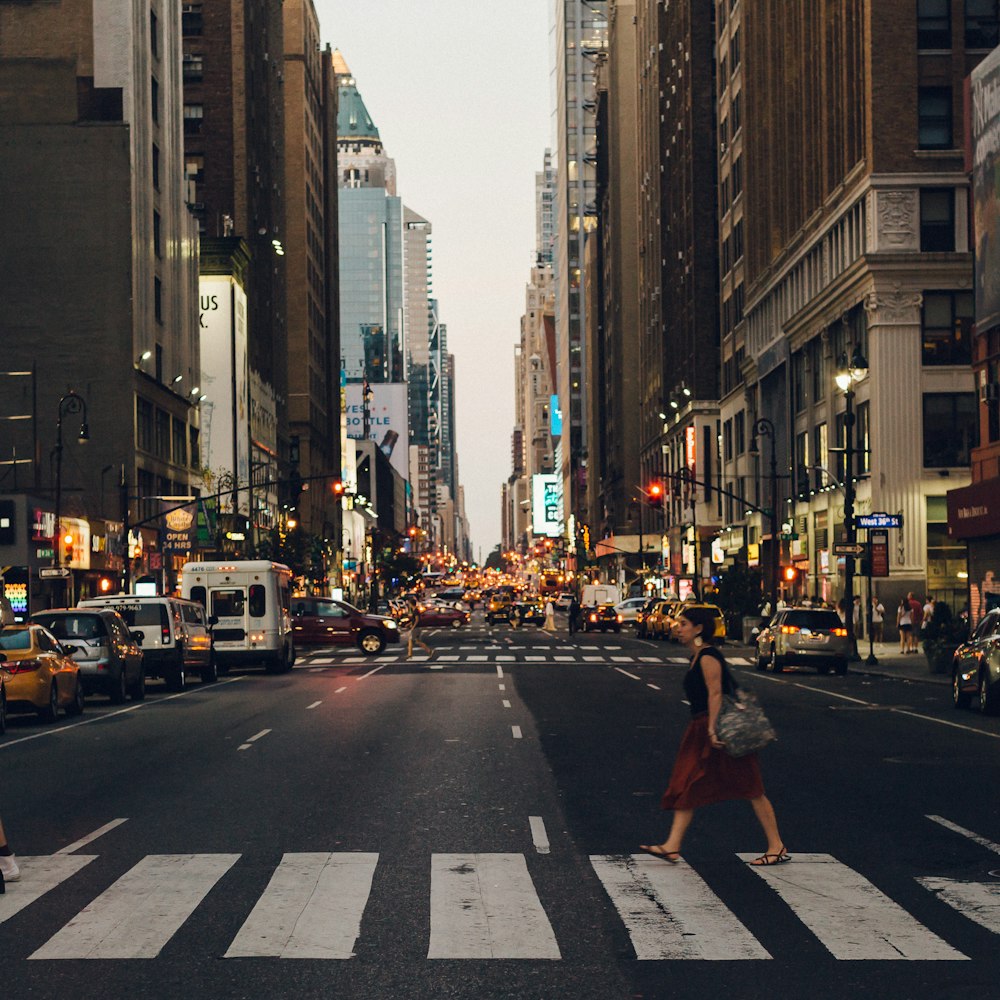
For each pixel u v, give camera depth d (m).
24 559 54.59
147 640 34.03
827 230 64.44
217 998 7.36
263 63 113.81
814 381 69.06
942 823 13.02
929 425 56.97
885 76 57.16
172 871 10.84
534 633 83.31
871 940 8.55
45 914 9.40
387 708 27.36
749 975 7.78
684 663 47.00
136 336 68.88
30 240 68.06
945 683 34.09
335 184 161.38
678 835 11.18
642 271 139.75
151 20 75.50
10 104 68.69
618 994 7.40
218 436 92.25
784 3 74.75
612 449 160.25
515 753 19.08
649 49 131.88
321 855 11.52
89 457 67.06
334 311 159.38
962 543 56.88
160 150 76.19
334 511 153.62
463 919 9.17
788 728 22.53
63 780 16.70
